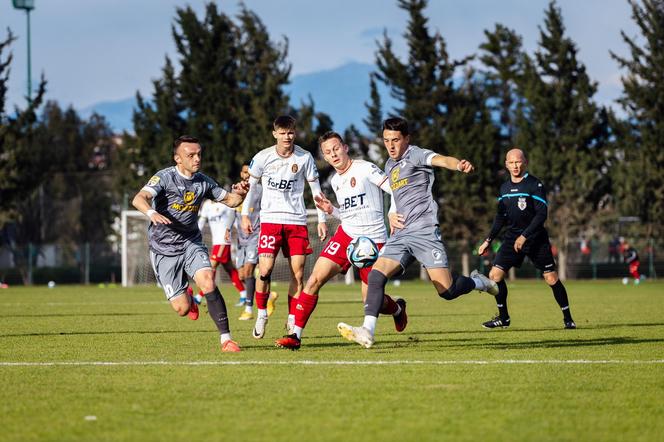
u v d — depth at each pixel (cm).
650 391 1223
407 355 1639
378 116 9712
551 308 3378
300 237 2041
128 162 10100
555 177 9094
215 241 3531
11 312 3253
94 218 11644
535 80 9281
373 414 1066
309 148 9300
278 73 9400
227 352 1711
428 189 1691
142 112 10019
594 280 8725
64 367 1496
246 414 1070
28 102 9138
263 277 1994
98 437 954
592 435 956
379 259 1672
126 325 2523
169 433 970
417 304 3750
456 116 9319
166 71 9788
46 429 995
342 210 1845
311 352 1703
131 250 7500
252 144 9081
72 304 3931
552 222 8975
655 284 7112
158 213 1745
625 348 1773
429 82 9488
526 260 9081
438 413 1071
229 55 9612
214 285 1747
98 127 14262
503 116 10781
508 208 2298
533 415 1059
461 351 1714
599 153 9269
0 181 8894
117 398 1181
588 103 9138
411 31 9488
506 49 10250
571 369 1437
